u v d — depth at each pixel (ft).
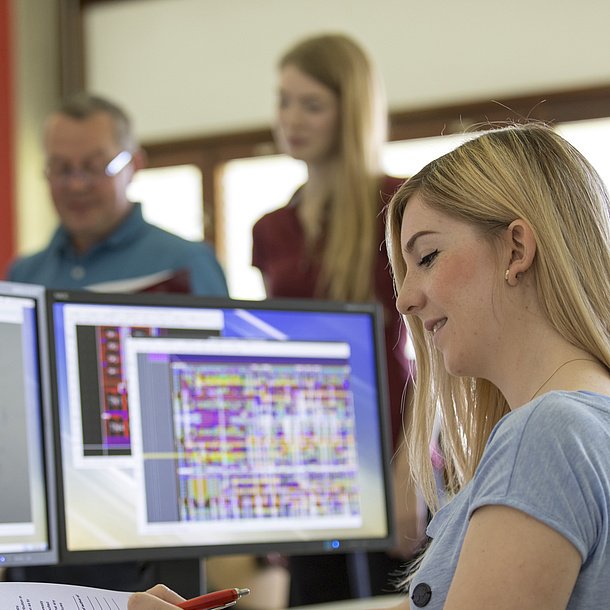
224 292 7.98
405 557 6.41
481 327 3.39
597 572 2.85
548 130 3.64
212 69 16.80
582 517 2.82
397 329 7.09
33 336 4.81
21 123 16.49
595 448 2.92
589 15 14.94
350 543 5.17
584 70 14.92
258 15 16.61
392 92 15.80
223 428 5.07
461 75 15.47
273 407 5.18
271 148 16.40
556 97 15.01
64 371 4.85
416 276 3.56
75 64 17.56
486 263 3.39
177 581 5.01
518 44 15.24
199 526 4.93
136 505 4.85
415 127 15.62
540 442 2.92
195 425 5.02
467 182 3.47
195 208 16.74
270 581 7.04
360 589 6.43
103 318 4.96
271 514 5.06
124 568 5.49
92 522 4.75
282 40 16.43
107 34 17.46
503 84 15.26
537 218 3.36
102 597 3.78
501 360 3.41
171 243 8.11
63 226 8.49
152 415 4.96
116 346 4.96
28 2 16.89
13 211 16.11
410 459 4.40
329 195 7.57
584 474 2.86
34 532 4.64
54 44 17.47
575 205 3.43
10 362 4.73
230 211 16.57
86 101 8.45
